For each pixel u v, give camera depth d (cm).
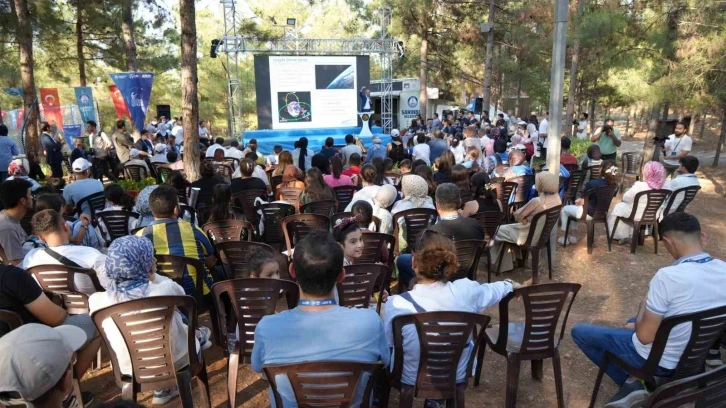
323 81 1831
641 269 576
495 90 3397
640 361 287
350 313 222
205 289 380
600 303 492
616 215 635
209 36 3100
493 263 570
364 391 231
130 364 280
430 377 269
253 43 1777
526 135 1581
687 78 1044
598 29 1190
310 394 218
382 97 2016
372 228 497
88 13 1609
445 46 2542
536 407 329
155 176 1098
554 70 527
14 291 271
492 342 324
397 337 263
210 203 653
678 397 216
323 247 216
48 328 168
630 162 1086
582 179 803
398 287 462
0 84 2006
